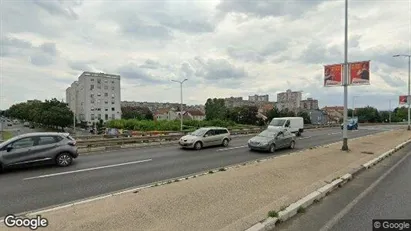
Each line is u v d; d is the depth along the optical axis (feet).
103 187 26.94
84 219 16.46
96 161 42.45
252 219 16.44
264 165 33.63
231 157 47.19
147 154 50.67
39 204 21.68
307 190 22.50
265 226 15.78
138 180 30.01
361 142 63.98
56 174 32.76
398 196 22.33
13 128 306.35
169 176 32.17
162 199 19.95
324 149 50.60
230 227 15.39
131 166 38.40
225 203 19.20
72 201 22.43
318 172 29.76
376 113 305.32
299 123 101.19
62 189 26.05
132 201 19.69
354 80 50.21
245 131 103.09
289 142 59.06
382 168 35.01
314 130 133.69
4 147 33.91
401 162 39.73
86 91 317.22
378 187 25.36
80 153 51.83
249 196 20.80
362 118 291.79
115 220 16.28
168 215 17.06
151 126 123.65
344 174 29.04
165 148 60.49
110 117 333.62
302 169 30.96
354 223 16.88
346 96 50.85
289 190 22.54
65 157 38.17
